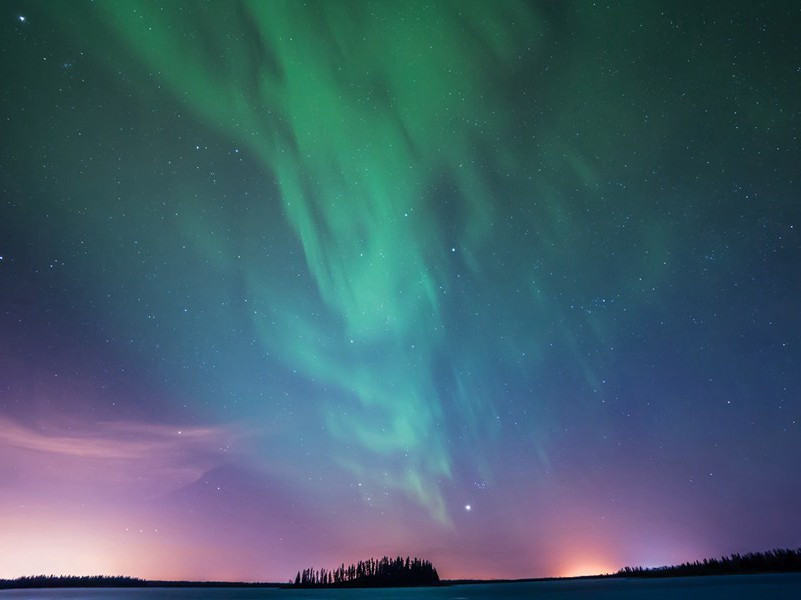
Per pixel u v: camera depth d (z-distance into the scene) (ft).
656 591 198.59
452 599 221.05
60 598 295.07
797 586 177.99
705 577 327.06
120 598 299.38
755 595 140.87
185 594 377.50
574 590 280.10
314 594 318.86
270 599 250.98
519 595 254.47
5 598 311.47
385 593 315.78
